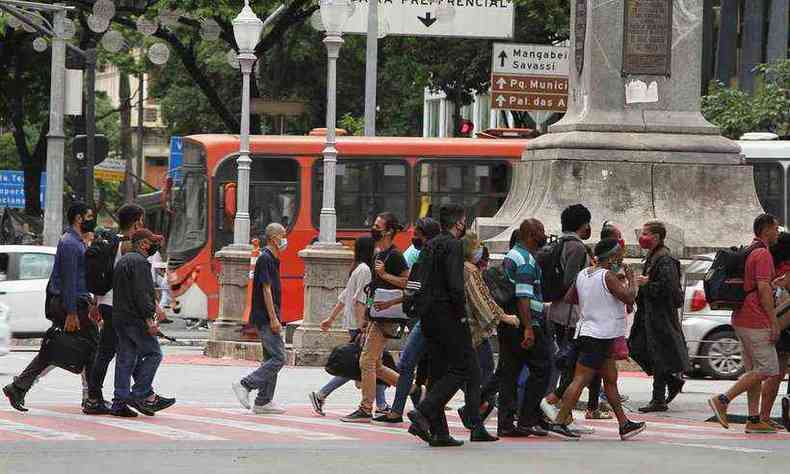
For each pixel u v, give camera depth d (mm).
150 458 29500
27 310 67312
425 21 83250
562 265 36500
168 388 47969
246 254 62781
